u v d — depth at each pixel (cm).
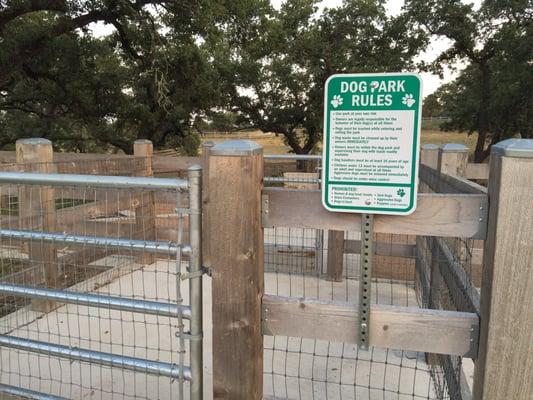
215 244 172
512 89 2112
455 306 225
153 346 333
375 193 155
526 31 2047
